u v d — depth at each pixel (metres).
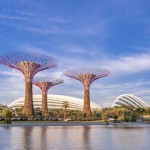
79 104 153.12
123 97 164.25
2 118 58.84
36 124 53.50
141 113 113.56
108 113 81.38
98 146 19.05
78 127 47.59
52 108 149.12
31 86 68.81
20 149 17.19
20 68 68.81
